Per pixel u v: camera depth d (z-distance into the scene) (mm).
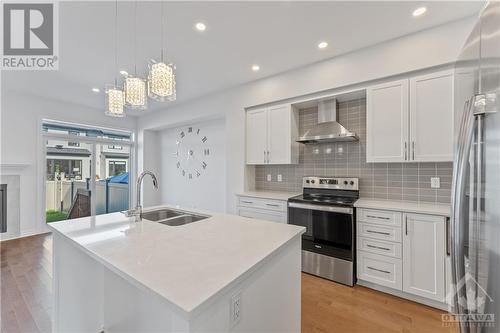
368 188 2834
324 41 2393
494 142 875
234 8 1909
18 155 3887
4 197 3748
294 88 3055
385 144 2404
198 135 4902
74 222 1648
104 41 2391
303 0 1820
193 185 5023
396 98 2350
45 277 2508
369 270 2295
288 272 1325
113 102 1888
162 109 5020
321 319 1850
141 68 2988
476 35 1042
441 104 2117
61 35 2275
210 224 1623
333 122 2924
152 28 2180
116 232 1412
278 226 1569
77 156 4742
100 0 1797
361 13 1972
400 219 2121
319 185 3129
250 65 2953
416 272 2045
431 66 2145
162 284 794
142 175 1808
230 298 857
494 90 880
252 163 3535
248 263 972
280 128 3250
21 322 1797
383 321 1825
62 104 4375
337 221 2434
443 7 1885
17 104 3873
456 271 1133
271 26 2158
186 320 683
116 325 1485
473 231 1002
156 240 1267
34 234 4012
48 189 4324
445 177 2352
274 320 1182
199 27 2166
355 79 2564
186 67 3018
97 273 1661
